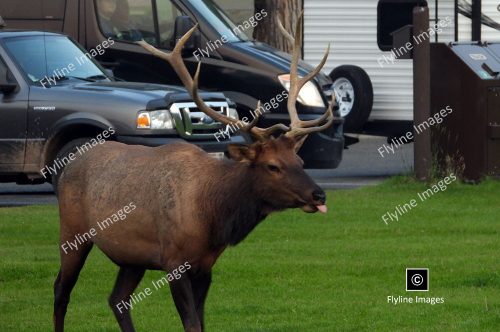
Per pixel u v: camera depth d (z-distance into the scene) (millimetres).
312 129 29562
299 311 34531
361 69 68125
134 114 48875
